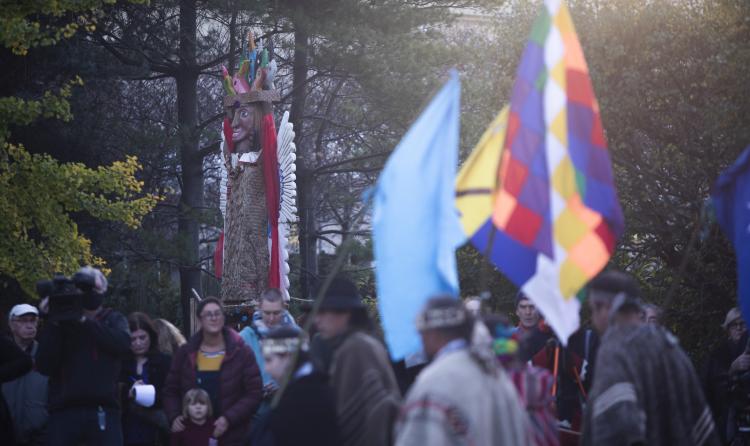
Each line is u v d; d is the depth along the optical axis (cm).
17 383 1317
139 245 3127
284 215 2025
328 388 802
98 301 1172
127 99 3381
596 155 865
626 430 791
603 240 865
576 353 1113
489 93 2153
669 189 2005
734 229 888
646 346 828
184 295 3197
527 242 830
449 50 2847
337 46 2927
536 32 842
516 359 812
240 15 3156
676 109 1944
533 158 833
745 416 1270
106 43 3073
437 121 748
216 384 1173
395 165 748
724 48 1845
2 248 2130
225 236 2061
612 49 1922
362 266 3638
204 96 3844
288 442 783
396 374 1220
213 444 1151
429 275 741
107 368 1173
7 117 2123
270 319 1227
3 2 2056
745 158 880
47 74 2872
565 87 858
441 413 603
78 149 2933
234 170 2047
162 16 3127
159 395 1279
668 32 1917
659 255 2020
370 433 812
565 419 1115
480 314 749
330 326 885
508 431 629
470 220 856
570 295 852
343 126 3306
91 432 1159
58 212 2189
